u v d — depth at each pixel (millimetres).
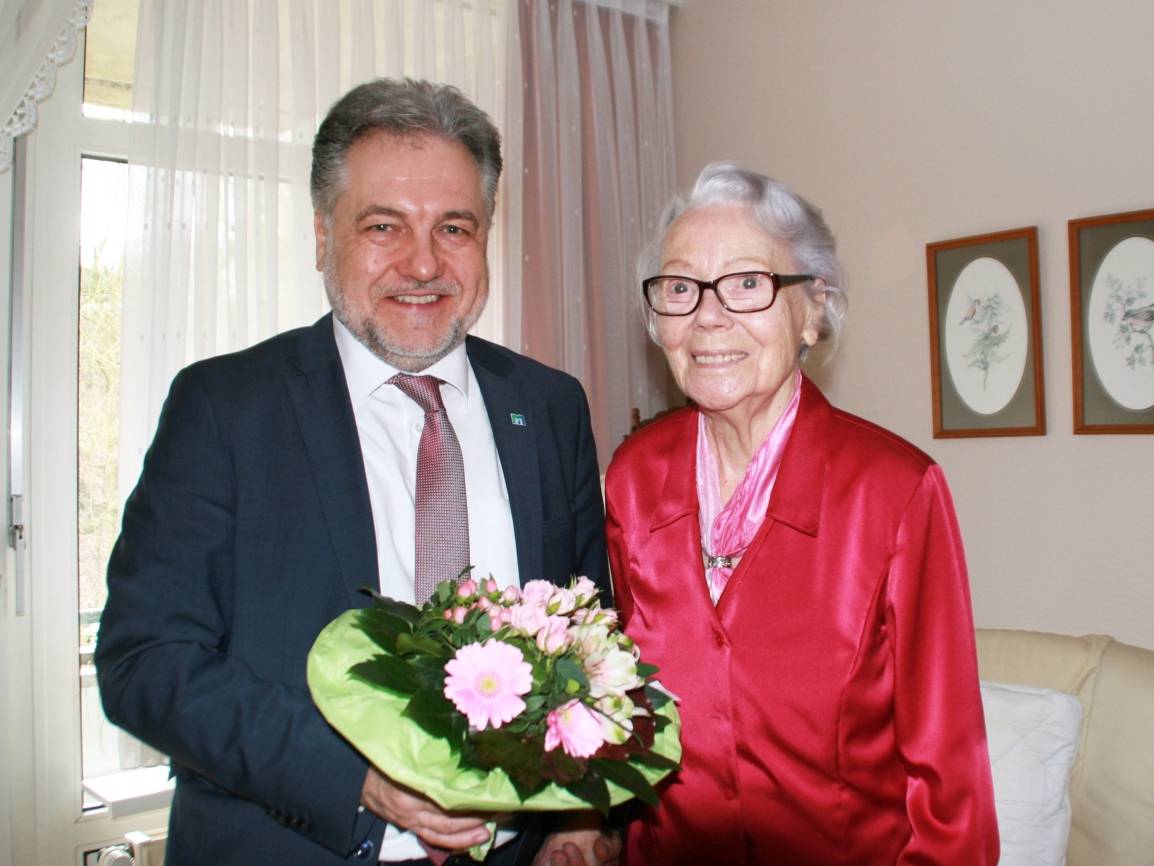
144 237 2395
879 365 2865
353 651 1035
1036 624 2492
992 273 2568
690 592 1295
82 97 2475
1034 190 2498
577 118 3184
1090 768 1811
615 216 3273
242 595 1198
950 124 2680
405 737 965
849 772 1192
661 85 3482
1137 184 2307
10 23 2066
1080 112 2408
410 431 1372
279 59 2629
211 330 2469
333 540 1237
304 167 2648
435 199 1294
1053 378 2461
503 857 1321
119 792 2475
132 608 1166
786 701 1199
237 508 1223
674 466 1381
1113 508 2350
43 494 2416
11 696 2371
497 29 3076
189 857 1183
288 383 1308
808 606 1212
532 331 3111
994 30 2580
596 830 1376
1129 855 1745
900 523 1194
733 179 1303
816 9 3037
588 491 1558
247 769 1076
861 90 2910
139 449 2387
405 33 2904
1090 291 2373
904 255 2797
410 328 1320
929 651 1183
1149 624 2281
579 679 996
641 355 3330
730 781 1235
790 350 1283
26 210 2383
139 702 1119
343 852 1073
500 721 931
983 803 1155
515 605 1068
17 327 2363
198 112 2477
